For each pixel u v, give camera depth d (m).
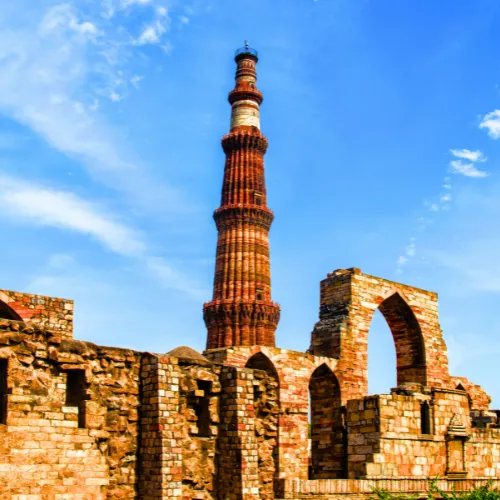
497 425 44.50
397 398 37.25
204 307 81.75
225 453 28.72
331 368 42.34
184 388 28.34
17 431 23.55
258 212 84.25
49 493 23.94
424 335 47.75
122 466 26.27
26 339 24.56
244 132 87.81
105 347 26.81
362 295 44.59
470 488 38.62
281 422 40.06
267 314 80.69
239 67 92.56
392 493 34.16
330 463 41.72
